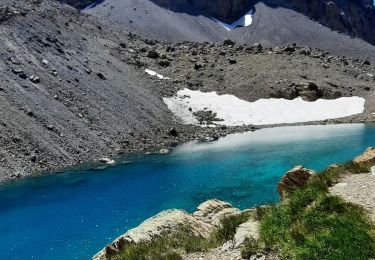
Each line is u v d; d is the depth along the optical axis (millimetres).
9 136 38875
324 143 46531
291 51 103812
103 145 45062
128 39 109875
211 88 79312
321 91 78625
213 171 35906
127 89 63312
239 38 187375
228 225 13484
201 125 62125
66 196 30031
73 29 80500
